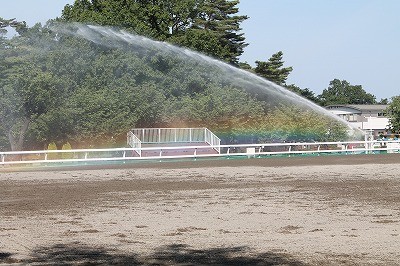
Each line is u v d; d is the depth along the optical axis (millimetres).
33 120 56438
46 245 12031
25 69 57000
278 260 10203
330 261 10008
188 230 13930
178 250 11344
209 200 20469
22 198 21812
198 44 77062
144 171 36219
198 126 66125
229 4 88375
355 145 66688
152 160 50656
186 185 26453
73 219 16094
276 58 87500
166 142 59625
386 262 9883
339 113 116875
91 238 12891
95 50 66250
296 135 70688
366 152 59094
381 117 110938
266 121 69250
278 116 69438
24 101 55375
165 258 10539
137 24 73375
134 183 27891
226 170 35906
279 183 26625
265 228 14078
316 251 10984
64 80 58781
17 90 55250
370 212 16641
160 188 25188
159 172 35094
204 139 61031
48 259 10562
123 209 18250
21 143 56438
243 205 18875
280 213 16750
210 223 15023
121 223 15203
